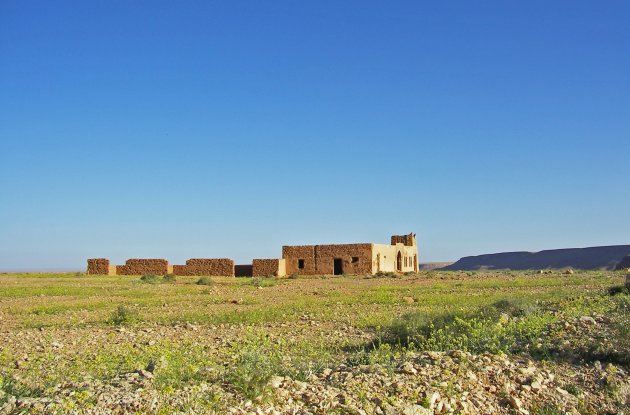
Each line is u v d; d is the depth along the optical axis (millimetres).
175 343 16312
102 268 70500
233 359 13109
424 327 16469
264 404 8992
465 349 13148
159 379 10102
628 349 12812
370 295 32656
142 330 19891
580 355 12938
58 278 58250
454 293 33344
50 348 15883
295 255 72438
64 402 8453
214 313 24188
